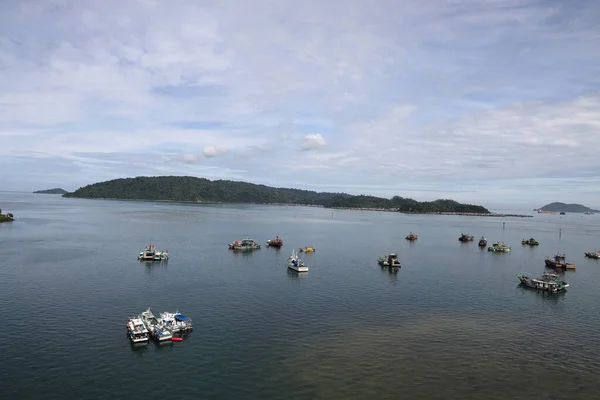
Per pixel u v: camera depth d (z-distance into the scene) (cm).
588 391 5097
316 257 14312
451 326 7206
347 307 8131
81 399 4609
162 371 5284
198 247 15625
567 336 6875
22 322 6744
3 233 17712
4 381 4912
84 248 14200
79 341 6091
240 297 8625
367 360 5747
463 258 15200
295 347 6112
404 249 17238
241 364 5531
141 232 19850
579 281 11531
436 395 4916
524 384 5216
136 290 8919
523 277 10706
